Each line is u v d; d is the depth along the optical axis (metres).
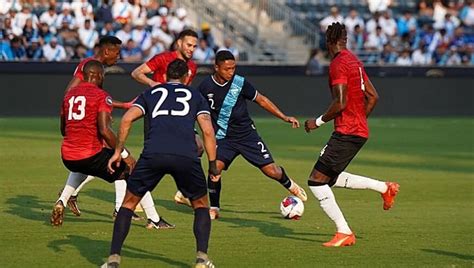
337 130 22.44
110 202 29.09
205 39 71.38
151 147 18.70
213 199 26.61
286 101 69.06
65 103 23.33
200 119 19.03
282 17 80.25
